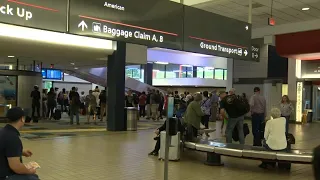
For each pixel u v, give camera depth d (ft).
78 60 59.21
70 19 18.26
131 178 21.56
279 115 24.57
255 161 28.22
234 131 30.22
